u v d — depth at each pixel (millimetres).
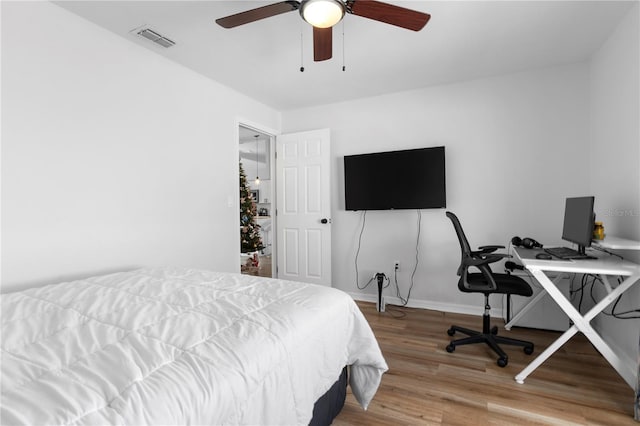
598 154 2570
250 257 5867
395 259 3521
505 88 3023
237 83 3182
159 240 2553
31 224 1812
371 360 1513
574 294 2742
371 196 3508
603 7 1998
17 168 1758
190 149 2836
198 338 977
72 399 656
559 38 2373
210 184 3043
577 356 2250
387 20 1638
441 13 2045
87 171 2080
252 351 938
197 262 2896
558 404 1712
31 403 638
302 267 3904
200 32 2250
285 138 4000
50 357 854
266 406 917
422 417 1621
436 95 3295
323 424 1425
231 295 1414
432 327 2850
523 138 2971
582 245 2074
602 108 2482
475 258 2268
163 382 748
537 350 2355
